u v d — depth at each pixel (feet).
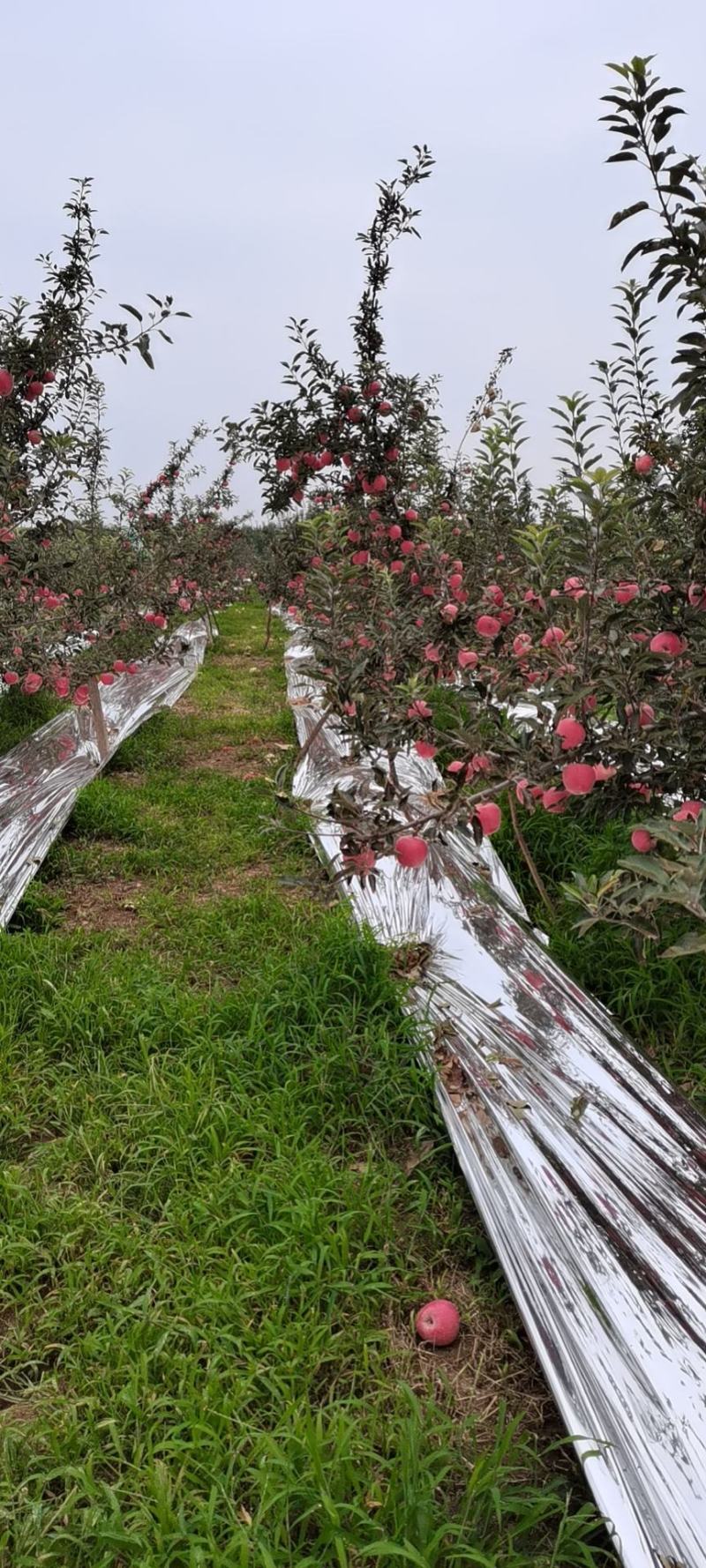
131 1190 8.07
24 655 16.38
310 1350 6.35
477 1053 8.87
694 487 8.50
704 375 7.02
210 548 42.80
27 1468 5.65
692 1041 10.05
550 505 13.64
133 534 25.66
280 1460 5.35
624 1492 5.05
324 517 9.62
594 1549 5.05
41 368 14.21
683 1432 5.29
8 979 10.92
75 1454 5.74
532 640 10.30
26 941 11.94
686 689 7.75
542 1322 6.15
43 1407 6.09
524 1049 8.90
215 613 59.52
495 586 11.87
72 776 18.47
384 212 16.80
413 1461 5.31
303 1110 8.86
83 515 23.35
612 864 13.39
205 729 25.40
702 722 7.93
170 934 12.82
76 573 20.18
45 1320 6.67
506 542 16.19
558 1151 7.52
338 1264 7.09
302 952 11.56
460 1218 7.84
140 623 20.90
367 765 17.10
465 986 10.11
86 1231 7.51
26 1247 7.22
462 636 11.80
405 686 9.41
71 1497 5.36
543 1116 7.92
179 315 13.47
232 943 12.37
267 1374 6.23
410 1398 5.77
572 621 8.31
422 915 11.71
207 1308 6.66
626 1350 5.83
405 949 10.87
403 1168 8.42
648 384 12.96
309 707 24.26
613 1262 6.47
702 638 7.84
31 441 15.12
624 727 7.95
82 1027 10.10
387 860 13.00
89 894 14.55
